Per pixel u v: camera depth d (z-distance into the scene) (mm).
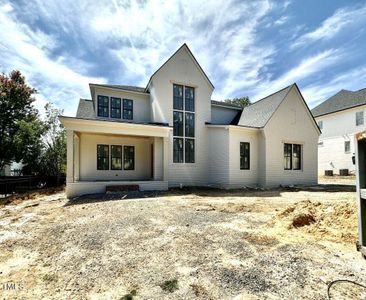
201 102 15953
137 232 5223
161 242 4578
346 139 25984
